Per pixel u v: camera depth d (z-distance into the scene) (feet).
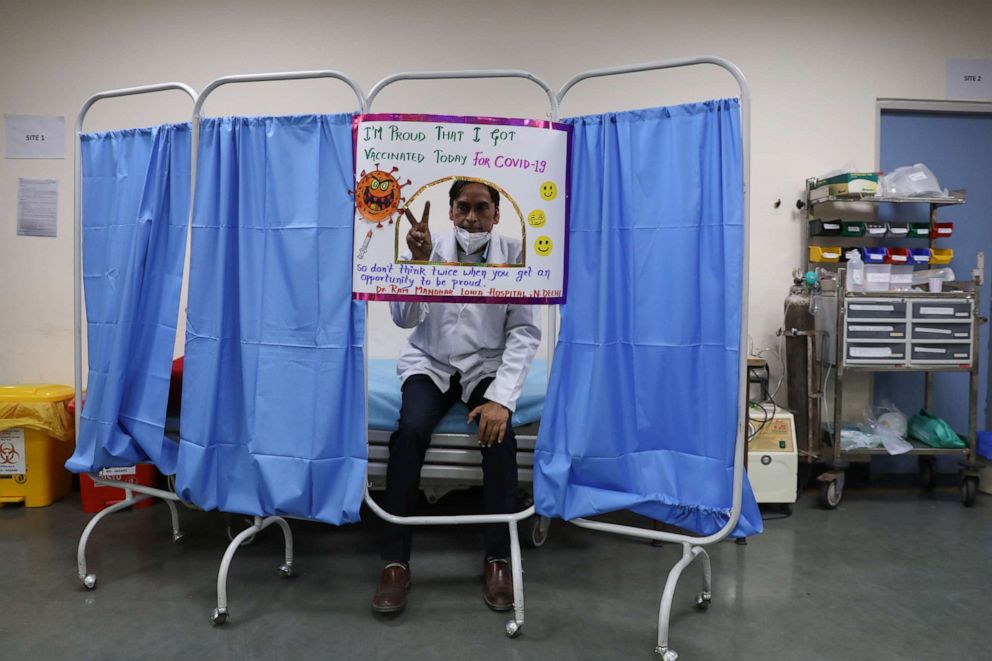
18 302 9.71
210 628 5.55
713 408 5.12
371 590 6.31
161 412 6.05
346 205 5.46
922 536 7.84
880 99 10.12
